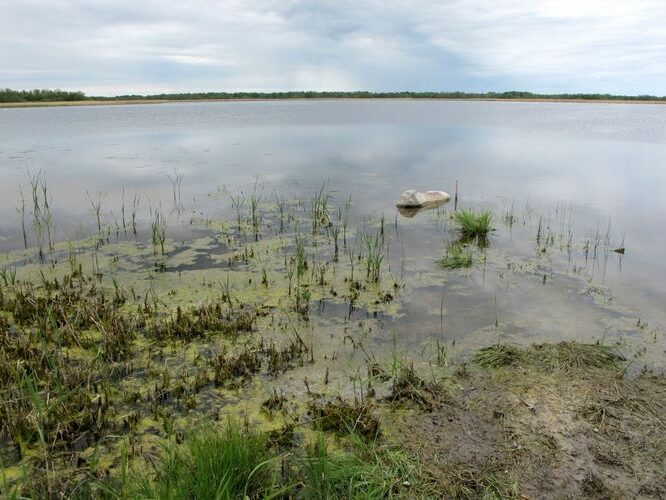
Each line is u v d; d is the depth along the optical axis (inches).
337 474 154.7
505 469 162.1
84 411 186.7
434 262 352.8
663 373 214.8
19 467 163.3
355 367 221.8
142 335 247.3
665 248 382.6
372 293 299.3
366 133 1198.9
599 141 1048.8
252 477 152.4
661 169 714.8
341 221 455.8
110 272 328.2
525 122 1595.7
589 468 162.1
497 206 513.7
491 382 207.5
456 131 1259.8
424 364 222.7
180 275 324.5
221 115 1983.3
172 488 139.6
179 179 633.6
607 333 251.1
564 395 197.5
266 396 201.3
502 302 287.3
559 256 365.1
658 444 171.3
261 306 281.1
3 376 205.3
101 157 805.9
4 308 269.9
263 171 697.0
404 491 153.1
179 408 193.6
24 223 438.9
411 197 505.0
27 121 1584.6
